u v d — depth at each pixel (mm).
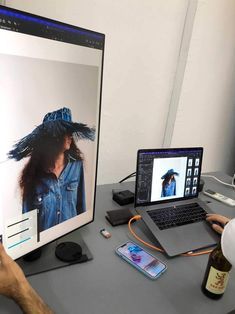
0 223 601
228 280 748
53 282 679
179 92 1424
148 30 1250
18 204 630
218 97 1648
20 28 534
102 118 1294
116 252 809
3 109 546
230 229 569
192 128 1623
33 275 692
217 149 1811
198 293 699
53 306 610
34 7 978
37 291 646
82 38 670
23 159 615
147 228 935
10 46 526
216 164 1861
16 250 653
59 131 684
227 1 1427
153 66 1331
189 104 1547
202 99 1585
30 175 641
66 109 686
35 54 575
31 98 593
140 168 945
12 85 549
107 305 631
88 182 821
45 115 635
